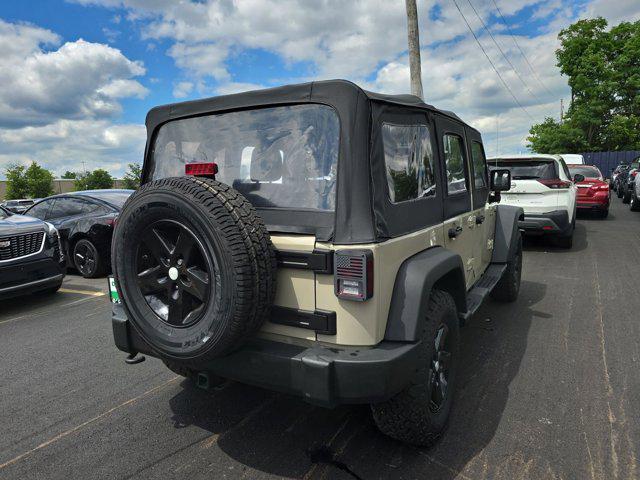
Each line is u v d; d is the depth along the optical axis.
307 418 3.08
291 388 2.24
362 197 2.21
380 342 2.30
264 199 2.52
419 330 2.30
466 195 3.78
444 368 2.82
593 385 3.41
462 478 2.44
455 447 2.70
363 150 2.24
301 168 2.43
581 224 12.24
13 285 5.80
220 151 2.74
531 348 4.12
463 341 4.32
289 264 2.29
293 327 2.34
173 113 2.93
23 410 3.31
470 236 3.88
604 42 32.03
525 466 2.52
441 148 3.19
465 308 3.09
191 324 2.27
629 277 6.54
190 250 2.22
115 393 3.54
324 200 2.33
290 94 2.46
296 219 2.36
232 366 2.39
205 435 2.92
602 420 2.94
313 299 2.27
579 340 4.28
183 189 2.18
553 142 34.44
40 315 5.77
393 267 2.35
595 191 12.75
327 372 2.12
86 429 3.03
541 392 3.32
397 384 2.21
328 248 2.22
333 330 2.23
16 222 6.14
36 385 3.71
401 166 2.58
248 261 2.08
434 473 2.48
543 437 2.78
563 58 33.47
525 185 8.36
